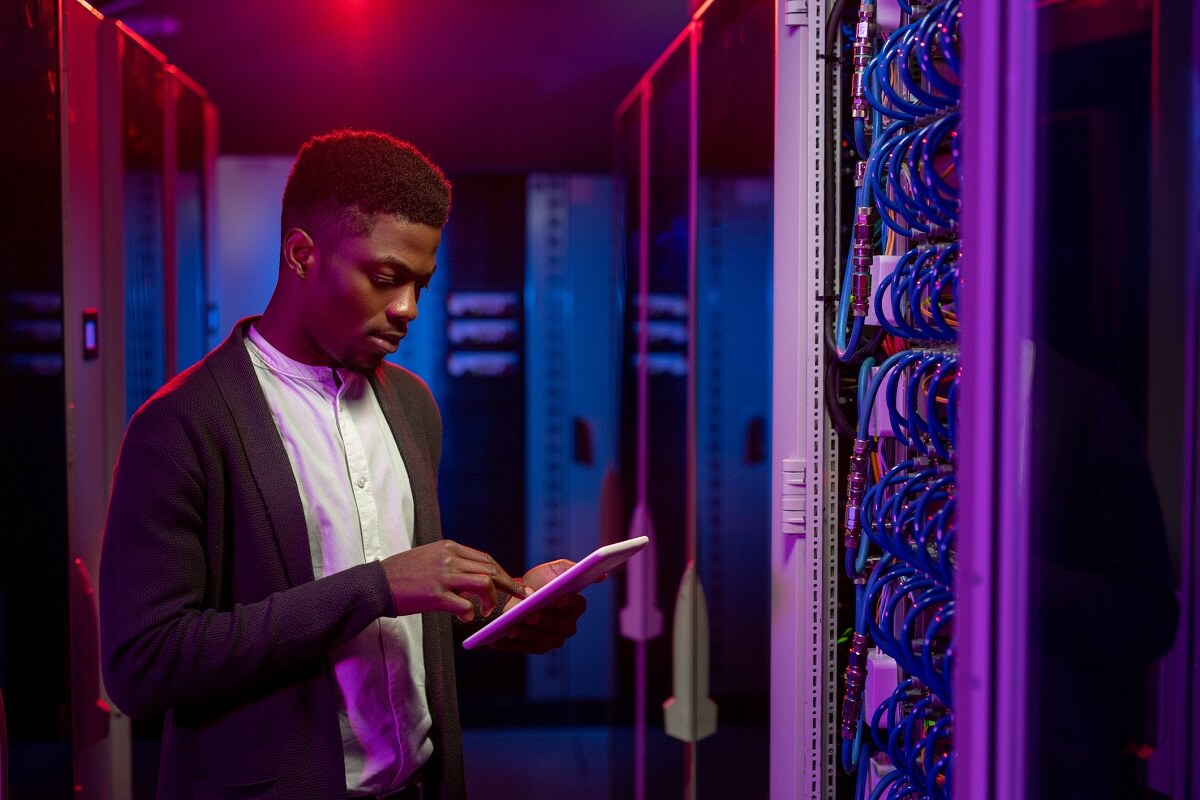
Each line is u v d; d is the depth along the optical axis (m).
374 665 1.37
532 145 3.94
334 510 1.37
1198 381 1.21
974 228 0.98
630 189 3.37
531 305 4.09
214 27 3.72
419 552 1.27
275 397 1.37
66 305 2.17
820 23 1.65
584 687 4.27
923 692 1.51
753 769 2.11
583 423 4.13
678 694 2.73
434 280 4.05
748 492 3.11
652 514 3.14
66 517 2.17
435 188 1.34
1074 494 1.27
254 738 1.27
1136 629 1.23
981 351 0.98
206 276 3.52
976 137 0.98
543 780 3.78
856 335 1.56
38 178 2.01
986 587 0.97
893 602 1.46
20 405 1.90
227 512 1.30
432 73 3.87
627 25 3.89
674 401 2.88
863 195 1.54
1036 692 0.97
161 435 1.25
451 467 4.12
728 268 2.60
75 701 2.21
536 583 1.45
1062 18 0.99
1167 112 1.10
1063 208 1.03
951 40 1.32
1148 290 1.19
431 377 4.09
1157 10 1.07
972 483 0.98
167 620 1.20
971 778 0.99
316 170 1.30
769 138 1.79
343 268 1.29
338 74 3.81
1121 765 1.22
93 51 2.40
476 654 4.21
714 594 3.01
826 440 1.66
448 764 1.46
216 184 3.72
